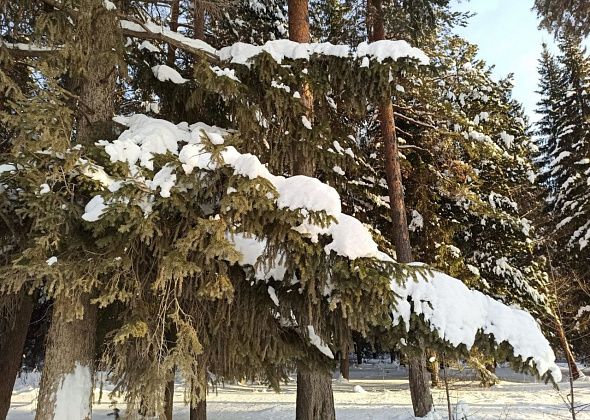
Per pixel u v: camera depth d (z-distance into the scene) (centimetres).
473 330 429
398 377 2302
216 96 629
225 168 405
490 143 1198
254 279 508
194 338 424
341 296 421
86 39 493
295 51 586
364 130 1240
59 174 420
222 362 518
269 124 612
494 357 438
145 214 401
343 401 1392
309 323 481
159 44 786
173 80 639
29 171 406
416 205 1292
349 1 1016
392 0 973
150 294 474
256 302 509
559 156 1956
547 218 1800
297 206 406
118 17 530
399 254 1057
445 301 439
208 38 1034
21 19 592
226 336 504
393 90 580
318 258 421
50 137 391
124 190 389
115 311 546
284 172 703
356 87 584
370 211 1245
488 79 1442
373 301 419
